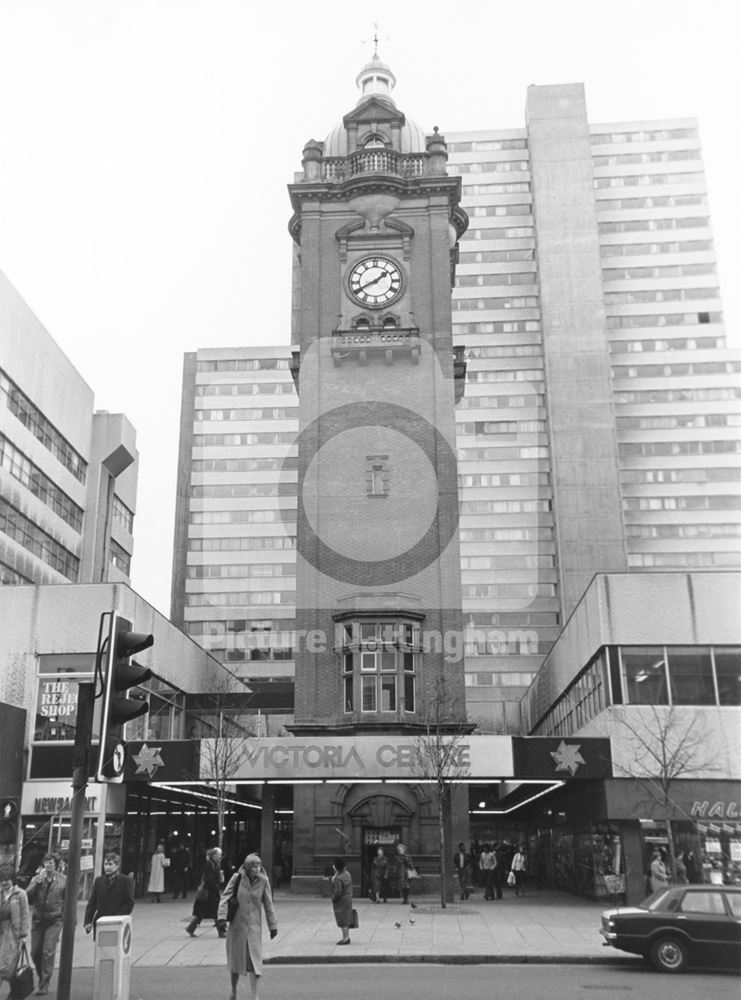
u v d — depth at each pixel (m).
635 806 31.83
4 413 52.62
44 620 36.38
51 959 14.99
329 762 34.00
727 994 14.84
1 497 52.00
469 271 111.19
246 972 12.71
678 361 107.19
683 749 31.39
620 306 109.25
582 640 37.19
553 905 31.95
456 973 17.44
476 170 114.88
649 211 111.94
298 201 47.16
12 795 33.88
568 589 98.44
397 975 17.19
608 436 103.12
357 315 44.97
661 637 33.19
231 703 50.16
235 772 33.94
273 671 92.69
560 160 112.44
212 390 107.38
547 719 50.59
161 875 34.25
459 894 36.28
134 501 78.75
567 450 102.81
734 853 31.11
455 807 36.91
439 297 45.00
